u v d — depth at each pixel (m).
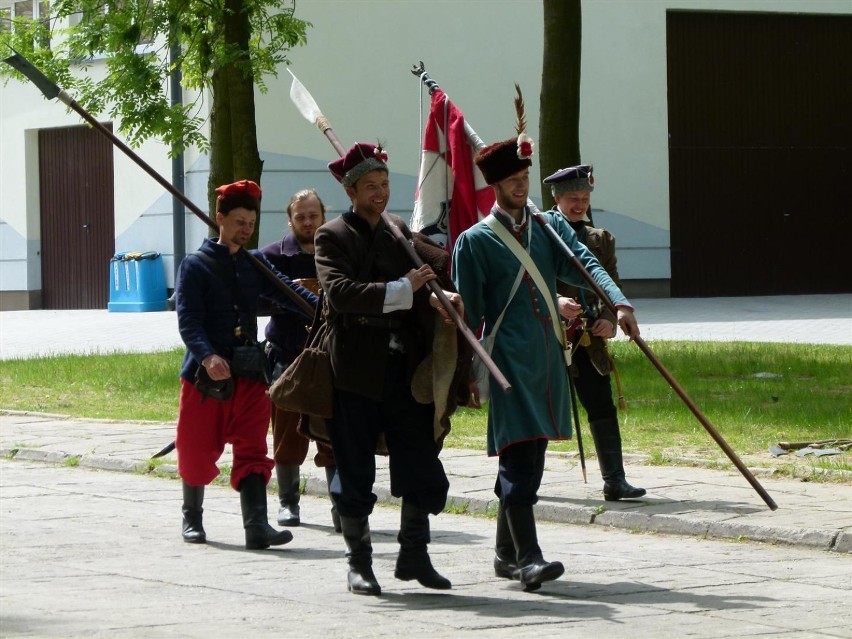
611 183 63.06
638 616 12.98
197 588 14.53
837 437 24.58
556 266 14.94
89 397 34.47
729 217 64.94
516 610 13.29
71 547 17.20
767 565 15.73
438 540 17.66
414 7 59.50
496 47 60.75
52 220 65.56
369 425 13.94
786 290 66.00
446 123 21.97
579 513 18.80
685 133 64.12
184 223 59.78
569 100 34.94
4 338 50.56
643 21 63.09
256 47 43.69
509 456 14.34
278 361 18.67
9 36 44.25
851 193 66.81
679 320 51.94
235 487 17.33
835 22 66.38
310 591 14.37
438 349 13.67
